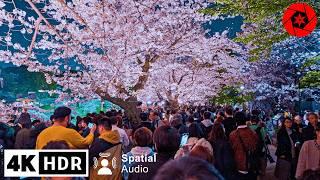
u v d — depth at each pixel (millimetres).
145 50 14648
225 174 6660
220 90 31250
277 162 9430
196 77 26312
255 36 13211
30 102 15922
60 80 15164
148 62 15297
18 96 28328
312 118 9094
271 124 19828
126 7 14516
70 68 15250
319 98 29547
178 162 1047
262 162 9289
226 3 11625
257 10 11148
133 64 15531
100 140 5598
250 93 31250
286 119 9430
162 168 1046
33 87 28062
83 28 14273
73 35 14016
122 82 14664
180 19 16047
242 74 29547
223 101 30875
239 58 28078
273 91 32094
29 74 28219
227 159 6641
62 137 4973
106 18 13969
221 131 6812
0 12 12398
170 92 24484
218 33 20656
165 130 4484
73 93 15930
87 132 8938
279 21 12258
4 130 7848
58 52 14727
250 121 9820
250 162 7309
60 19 13867
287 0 10680
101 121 5824
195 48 18172
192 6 16328
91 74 14906
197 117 14648
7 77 30531
